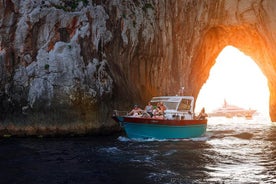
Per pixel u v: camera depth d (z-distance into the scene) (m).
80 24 22.47
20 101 20.62
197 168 12.19
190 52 33.22
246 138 21.53
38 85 20.80
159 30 29.53
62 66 21.09
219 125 35.06
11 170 11.75
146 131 18.89
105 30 23.69
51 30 21.92
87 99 21.08
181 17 32.16
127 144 17.55
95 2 24.25
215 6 32.53
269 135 23.53
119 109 22.83
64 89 20.75
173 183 10.24
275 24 29.88
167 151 15.57
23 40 21.53
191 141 19.23
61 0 23.02
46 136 20.17
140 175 11.17
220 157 14.29
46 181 10.45
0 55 20.92
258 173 11.48
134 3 27.61
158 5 29.67
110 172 11.55
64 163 12.89
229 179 10.67
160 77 29.45
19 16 22.02
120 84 23.72
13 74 21.11
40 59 21.27
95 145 17.14
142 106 25.42
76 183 10.28
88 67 21.92
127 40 25.61
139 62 27.28
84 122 20.84
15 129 20.09
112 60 24.22
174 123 19.19
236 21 33.03
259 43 34.50
